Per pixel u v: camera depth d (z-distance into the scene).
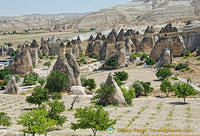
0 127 32.06
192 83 63.88
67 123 35.25
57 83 58.44
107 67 96.88
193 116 37.31
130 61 102.56
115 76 69.69
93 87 62.00
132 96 48.84
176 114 38.88
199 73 72.75
